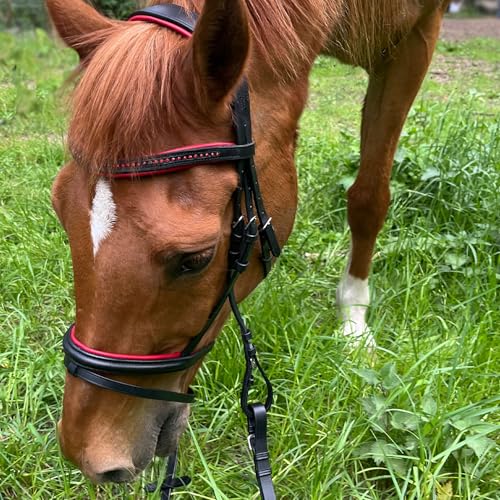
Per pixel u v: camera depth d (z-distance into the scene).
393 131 2.57
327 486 1.81
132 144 1.29
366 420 2.02
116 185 1.31
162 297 1.37
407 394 2.03
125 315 1.36
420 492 1.80
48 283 2.88
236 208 1.46
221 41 1.31
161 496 1.77
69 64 4.23
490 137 3.92
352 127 5.70
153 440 1.51
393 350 2.49
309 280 2.93
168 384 1.54
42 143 4.57
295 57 1.66
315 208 3.68
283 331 2.45
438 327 2.64
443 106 5.46
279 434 2.06
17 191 3.82
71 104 1.36
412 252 3.08
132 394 1.43
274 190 1.65
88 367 1.39
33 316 2.68
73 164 1.39
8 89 5.76
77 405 1.42
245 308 2.57
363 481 1.89
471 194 3.40
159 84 1.33
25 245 3.13
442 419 1.94
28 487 1.97
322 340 2.48
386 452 1.95
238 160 1.43
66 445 1.45
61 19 1.53
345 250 3.32
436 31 2.50
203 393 2.24
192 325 1.46
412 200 3.53
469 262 3.09
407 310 2.67
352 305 2.68
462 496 1.81
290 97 1.70
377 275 3.04
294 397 2.12
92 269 1.34
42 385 2.21
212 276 1.46
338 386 2.17
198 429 2.09
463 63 10.04
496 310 2.69
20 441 2.08
